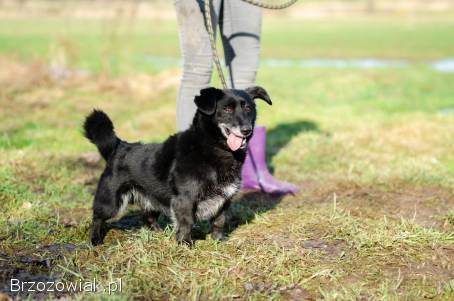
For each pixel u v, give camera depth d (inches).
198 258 167.3
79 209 224.1
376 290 150.9
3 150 305.6
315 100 561.6
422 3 2709.2
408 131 393.1
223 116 175.2
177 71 675.4
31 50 986.1
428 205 234.1
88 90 582.9
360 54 1077.8
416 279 160.1
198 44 208.7
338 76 721.6
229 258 168.4
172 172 178.7
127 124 411.8
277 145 352.2
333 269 163.2
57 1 2094.0
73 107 482.3
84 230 197.3
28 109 462.9
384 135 383.2
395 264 170.1
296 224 202.4
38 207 218.5
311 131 385.4
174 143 184.5
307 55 1072.2
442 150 348.8
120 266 162.6
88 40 1242.6
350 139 366.9
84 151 320.2
